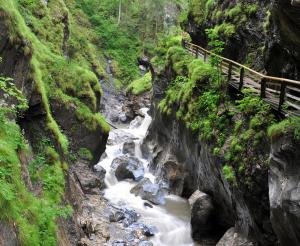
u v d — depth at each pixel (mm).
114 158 22516
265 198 10641
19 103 10719
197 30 25016
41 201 9562
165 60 23312
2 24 10195
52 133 12984
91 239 13312
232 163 12047
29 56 11758
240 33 17438
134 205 17422
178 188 18859
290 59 11914
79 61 35375
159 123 22047
